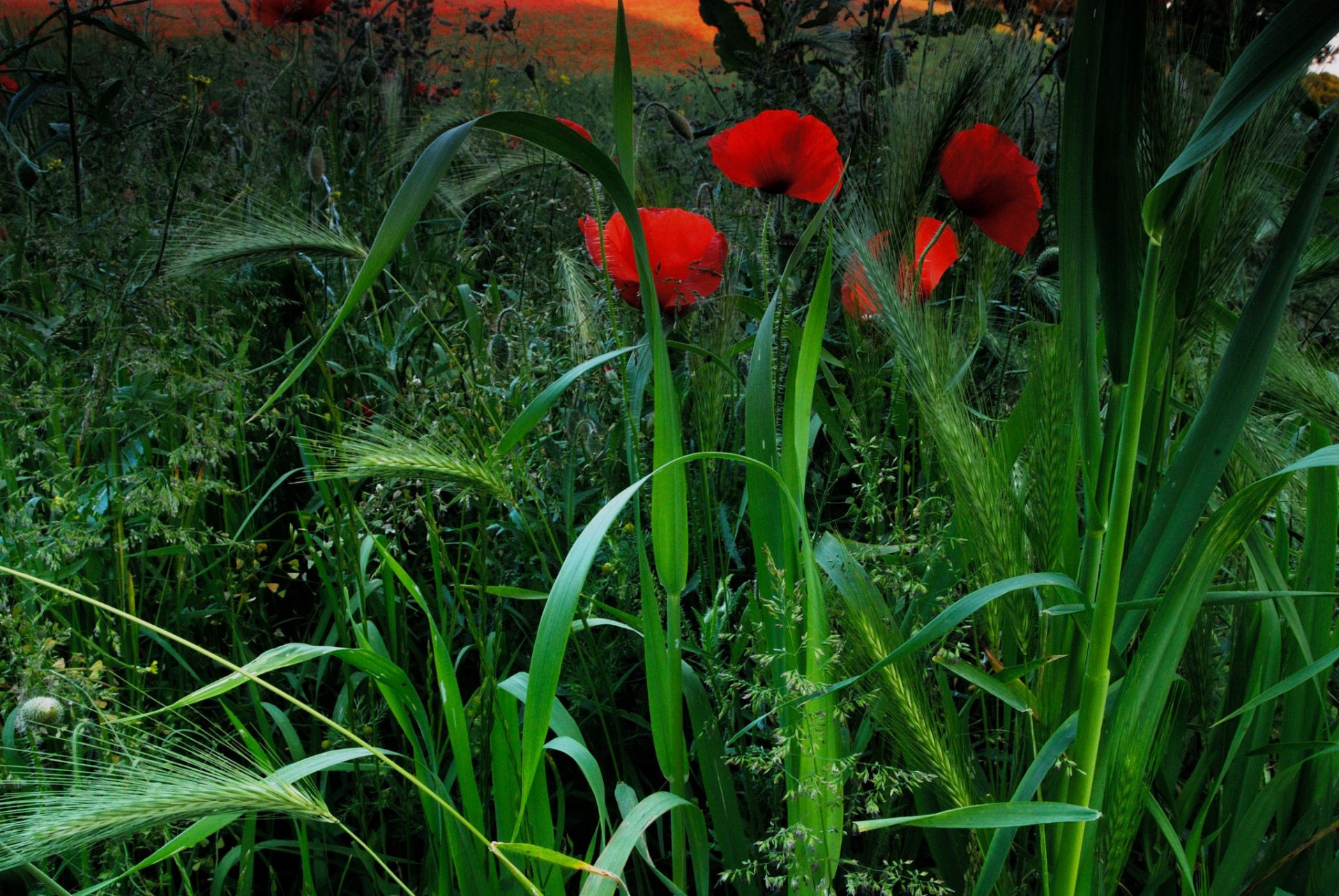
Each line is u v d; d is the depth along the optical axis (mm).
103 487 2068
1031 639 1550
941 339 1429
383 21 4887
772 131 2062
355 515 1850
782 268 2264
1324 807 1369
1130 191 1104
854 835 1644
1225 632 1806
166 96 4324
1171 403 1544
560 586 1179
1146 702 1205
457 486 1464
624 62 1337
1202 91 1146
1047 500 1293
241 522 2359
